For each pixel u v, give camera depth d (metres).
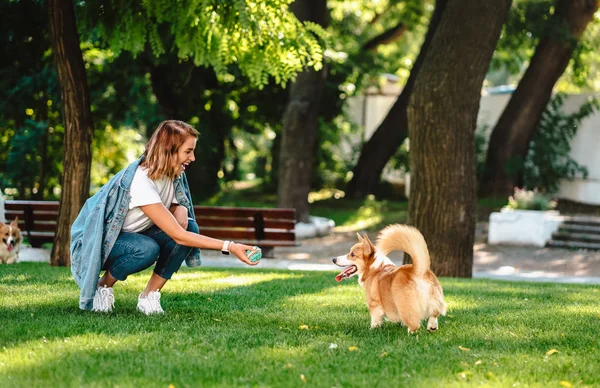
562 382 3.97
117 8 9.99
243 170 32.12
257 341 4.87
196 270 10.13
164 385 3.80
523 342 5.11
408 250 5.27
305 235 17.94
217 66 10.52
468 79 10.84
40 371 3.99
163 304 6.41
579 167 21.08
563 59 20.77
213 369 4.11
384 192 24.45
